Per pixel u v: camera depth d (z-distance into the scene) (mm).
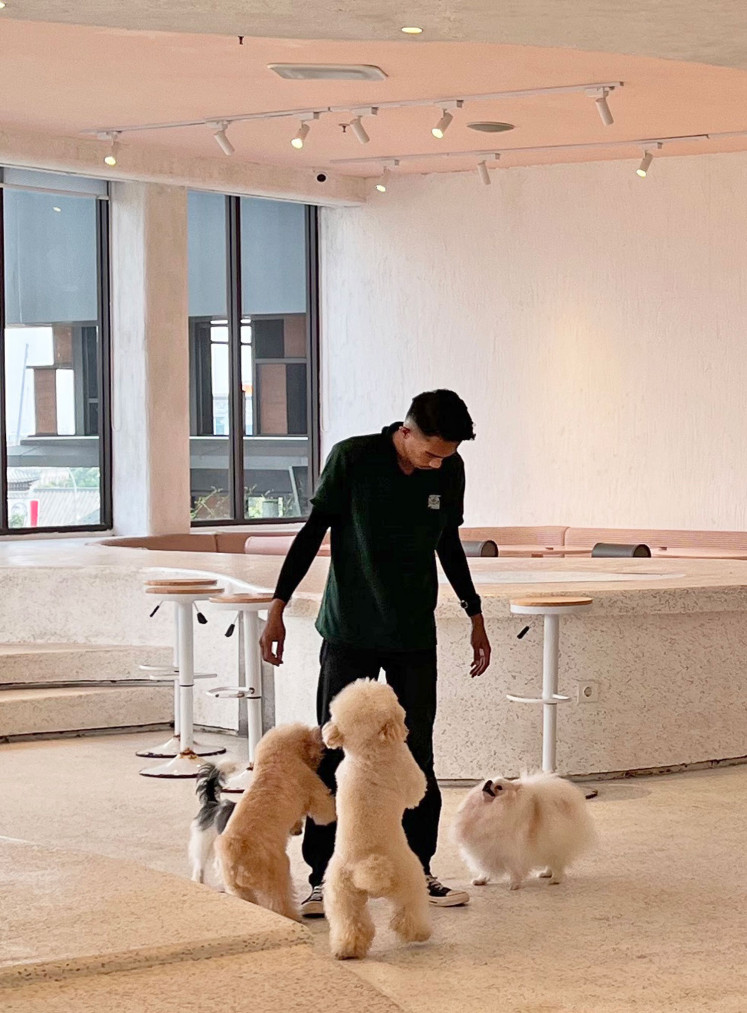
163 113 10500
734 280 11867
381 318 13477
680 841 5270
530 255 12750
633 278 12305
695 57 6426
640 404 12305
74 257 12219
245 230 13445
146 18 5910
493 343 12953
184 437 12438
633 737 6438
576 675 6316
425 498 4223
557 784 4695
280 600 4320
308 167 12883
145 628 8266
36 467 12094
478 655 4609
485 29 5980
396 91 9695
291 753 4059
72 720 7773
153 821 5652
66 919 2160
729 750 6703
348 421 13727
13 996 1907
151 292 12156
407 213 13289
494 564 8031
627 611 6285
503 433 12953
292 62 8852
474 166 12805
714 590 6500
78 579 8391
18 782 6488
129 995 1915
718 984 3674
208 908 2217
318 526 4293
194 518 13219
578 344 12562
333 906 3891
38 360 12062
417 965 3838
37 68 9078
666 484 12211
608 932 4141
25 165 11305
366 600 4238
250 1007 1879
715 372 11969
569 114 10438
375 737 3801
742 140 11367
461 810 4703
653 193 12188
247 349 13484
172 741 7195
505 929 4176
